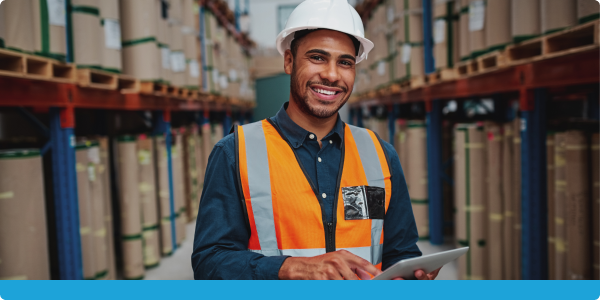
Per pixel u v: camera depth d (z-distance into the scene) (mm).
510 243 2922
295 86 1287
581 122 2342
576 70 1992
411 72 4145
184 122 6477
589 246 2160
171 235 4184
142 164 3717
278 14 13844
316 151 1303
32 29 2115
